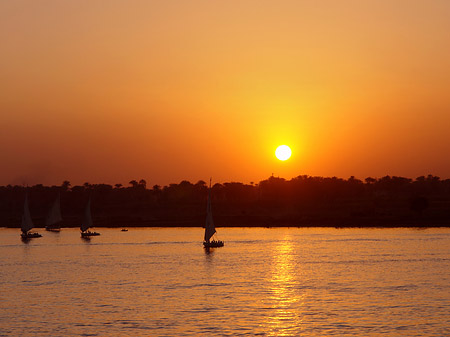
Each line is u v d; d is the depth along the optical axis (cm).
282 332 6375
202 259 13775
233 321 6881
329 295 8569
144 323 6831
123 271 11619
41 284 9944
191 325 6712
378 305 7762
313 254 14812
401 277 10475
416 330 6425
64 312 7462
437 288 9169
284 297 8431
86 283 10000
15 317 7206
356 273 11062
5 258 14375
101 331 6488
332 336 6209
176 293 8856
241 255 14638
